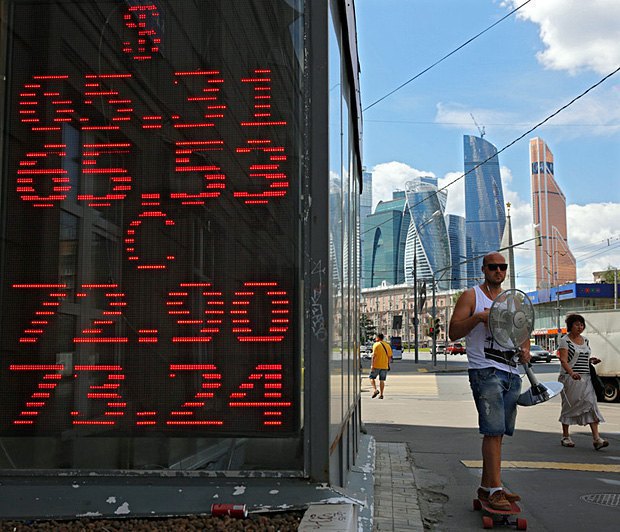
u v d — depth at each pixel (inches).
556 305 3597.4
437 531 203.6
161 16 147.1
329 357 136.6
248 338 138.9
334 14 163.5
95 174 145.6
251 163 142.3
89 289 143.4
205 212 142.9
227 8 146.2
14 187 146.3
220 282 140.7
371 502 185.0
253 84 144.1
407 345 4977.9
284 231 140.6
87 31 148.1
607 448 379.2
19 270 144.6
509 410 216.5
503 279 222.5
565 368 379.9
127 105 146.6
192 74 145.6
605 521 217.0
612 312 759.7
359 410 339.3
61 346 142.3
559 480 282.7
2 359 142.6
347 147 218.4
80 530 123.8
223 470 136.3
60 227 145.4
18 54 148.3
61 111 147.1
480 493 217.2
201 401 138.8
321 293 138.0
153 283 142.3
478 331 215.2
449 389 960.9
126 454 139.0
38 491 133.8
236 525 122.0
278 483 133.5
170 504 130.2
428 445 390.9
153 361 140.5
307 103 142.3
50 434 140.3
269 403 137.3
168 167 144.7
